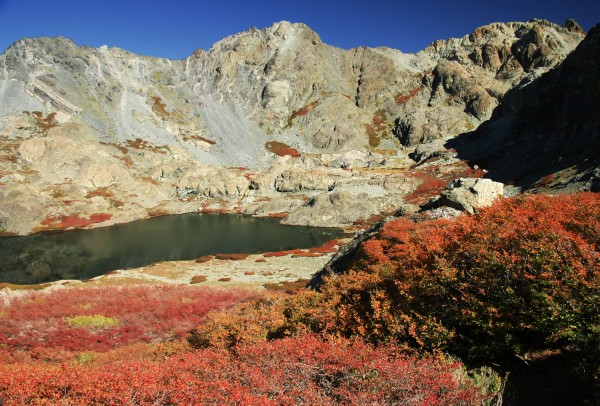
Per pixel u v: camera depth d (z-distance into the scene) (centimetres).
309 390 845
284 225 8856
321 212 8931
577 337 832
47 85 14950
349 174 11956
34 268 5550
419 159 14075
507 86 17562
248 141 16812
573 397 746
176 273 4962
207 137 16425
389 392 795
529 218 1377
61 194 9688
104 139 13625
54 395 928
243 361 1097
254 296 3175
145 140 14450
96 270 5459
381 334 1137
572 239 980
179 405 855
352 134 17375
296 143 17275
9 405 880
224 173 12181
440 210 3256
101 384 944
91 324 2377
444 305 1115
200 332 1970
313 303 1611
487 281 1053
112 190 10562
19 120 12975
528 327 902
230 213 10531
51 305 2722
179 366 1100
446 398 752
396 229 2666
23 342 2066
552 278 938
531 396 792
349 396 795
